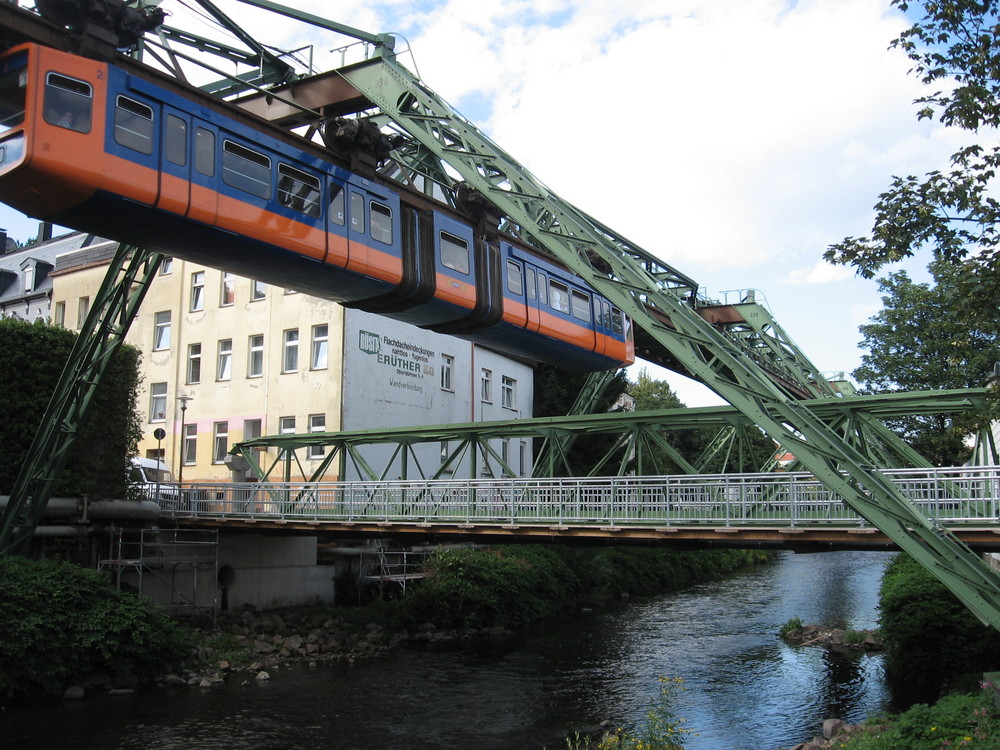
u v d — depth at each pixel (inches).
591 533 813.2
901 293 1327.5
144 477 1211.2
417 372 1583.4
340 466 1221.1
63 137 568.1
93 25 614.5
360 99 834.2
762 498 757.3
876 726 548.4
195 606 1046.4
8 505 856.3
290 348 1505.9
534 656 1017.5
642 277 655.8
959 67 397.1
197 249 685.3
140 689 796.0
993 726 457.7
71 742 633.6
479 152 742.5
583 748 636.1
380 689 831.7
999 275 390.3
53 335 1004.6
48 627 745.6
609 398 1985.7
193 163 642.8
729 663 967.6
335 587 1296.8
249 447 1333.7
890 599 856.9
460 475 1680.6
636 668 943.0
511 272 1010.1
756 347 1635.1
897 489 577.0
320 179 745.6
